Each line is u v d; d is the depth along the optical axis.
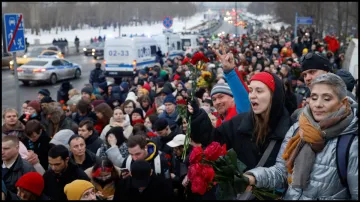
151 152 4.78
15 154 4.97
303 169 2.43
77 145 5.29
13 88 22.05
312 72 3.73
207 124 3.06
